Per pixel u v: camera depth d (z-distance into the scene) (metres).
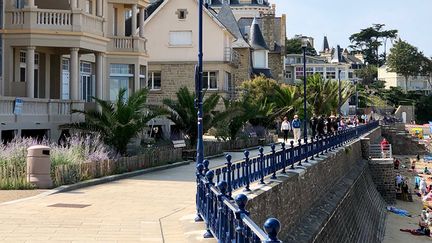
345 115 96.44
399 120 104.56
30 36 26.97
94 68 33.00
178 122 29.83
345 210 25.88
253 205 13.25
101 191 16.98
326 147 29.56
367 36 166.50
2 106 22.73
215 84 53.69
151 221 12.40
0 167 16.86
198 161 15.77
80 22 27.75
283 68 78.12
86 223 12.10
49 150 17.02
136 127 23.14
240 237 6.88
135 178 20.56
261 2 95.25
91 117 23.16
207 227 10.40
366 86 125.75
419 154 80.00
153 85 53.44
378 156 50.47
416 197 47.28
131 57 34.78
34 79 29.08
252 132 42.25
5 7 27.23
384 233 32.44
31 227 11.61
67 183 17.55
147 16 54.72
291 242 16.50
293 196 18.45
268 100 53.12
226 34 54.53
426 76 138.50
